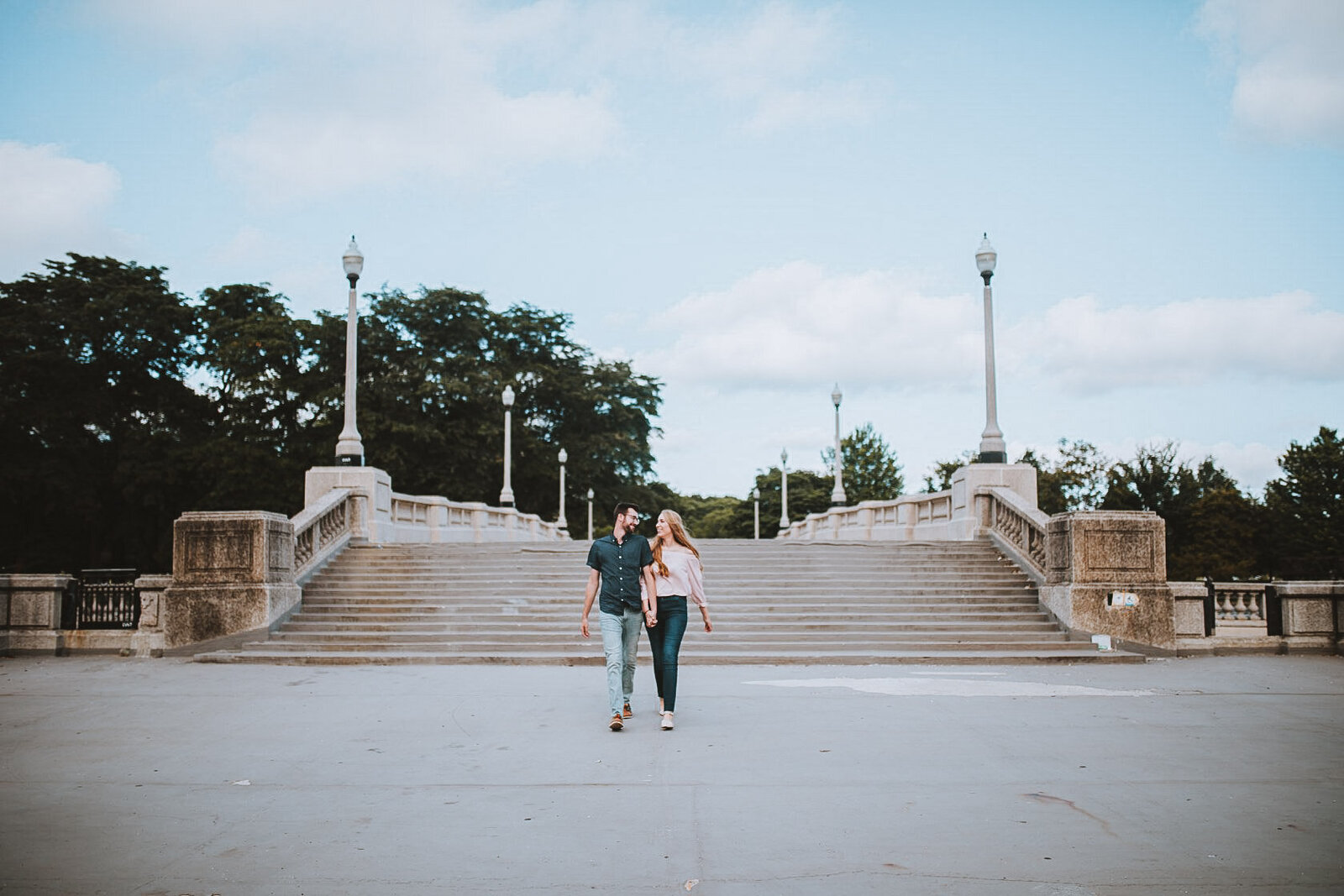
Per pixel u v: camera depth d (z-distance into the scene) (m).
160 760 6.92
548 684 10.61
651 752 7.04
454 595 15.32
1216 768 6.55
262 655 12.71
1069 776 6.32
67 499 38.53
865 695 9.70
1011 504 17.25
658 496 65.19
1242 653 14.02
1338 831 5.13
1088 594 13.82
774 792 5.92
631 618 8.39
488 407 49.59
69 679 11.30
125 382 42.88
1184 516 45.62
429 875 4.48
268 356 44.56
